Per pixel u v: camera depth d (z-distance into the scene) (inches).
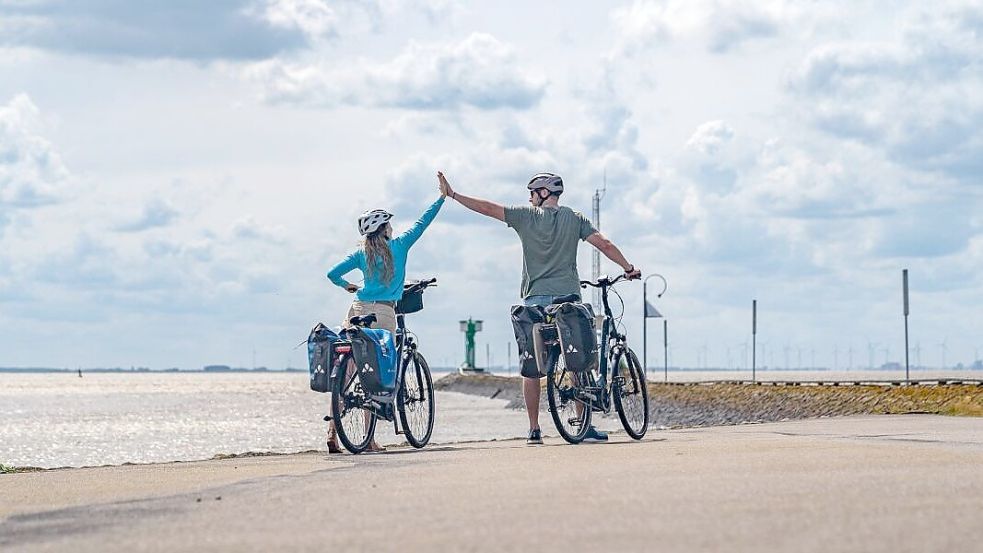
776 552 150.9
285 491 241.4
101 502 234.2
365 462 322.3
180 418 2223.2
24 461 1087.0
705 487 219.6
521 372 405.1
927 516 179.3
